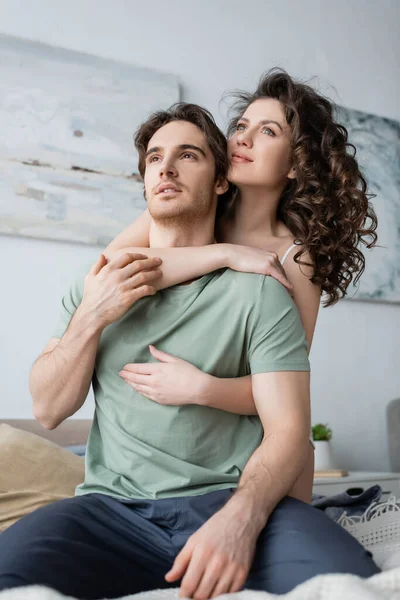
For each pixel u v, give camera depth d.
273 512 1.09
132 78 3.14
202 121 1.46
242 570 0.96
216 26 3.45
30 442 2.07
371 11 3.94
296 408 1.21
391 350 3.64
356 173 1.79
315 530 1.03
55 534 1.06
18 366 2.78
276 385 1.23
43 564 0.99
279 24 3.64
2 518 1.81
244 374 1.34
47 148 2.92
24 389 2.78
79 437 2.71
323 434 3.11
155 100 3.17
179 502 1.17
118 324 1.34
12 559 0.98
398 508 1.49
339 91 3.75
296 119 1.67
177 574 0.97
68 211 2.92
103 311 1.28
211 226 1.49
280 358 1.25
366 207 1.77
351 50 3.83
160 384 1.24
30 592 0.76
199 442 1.25
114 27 3.19
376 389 3.56
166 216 1.40
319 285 1.66
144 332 1.32
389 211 3.72
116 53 3.18
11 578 0.94
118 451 1.27
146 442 1.26
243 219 1.69
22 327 2.81
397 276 3.68
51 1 3.07
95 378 1.37
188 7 3.39
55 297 2.88
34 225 2.85
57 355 1.31
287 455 1.15
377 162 3.74
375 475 2.93
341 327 3.53
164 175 1.39
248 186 1.63
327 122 1.75
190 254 1.36
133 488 1.22
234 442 1.29
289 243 1.68
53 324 2.86
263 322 1.28
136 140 1.56
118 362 1.32
